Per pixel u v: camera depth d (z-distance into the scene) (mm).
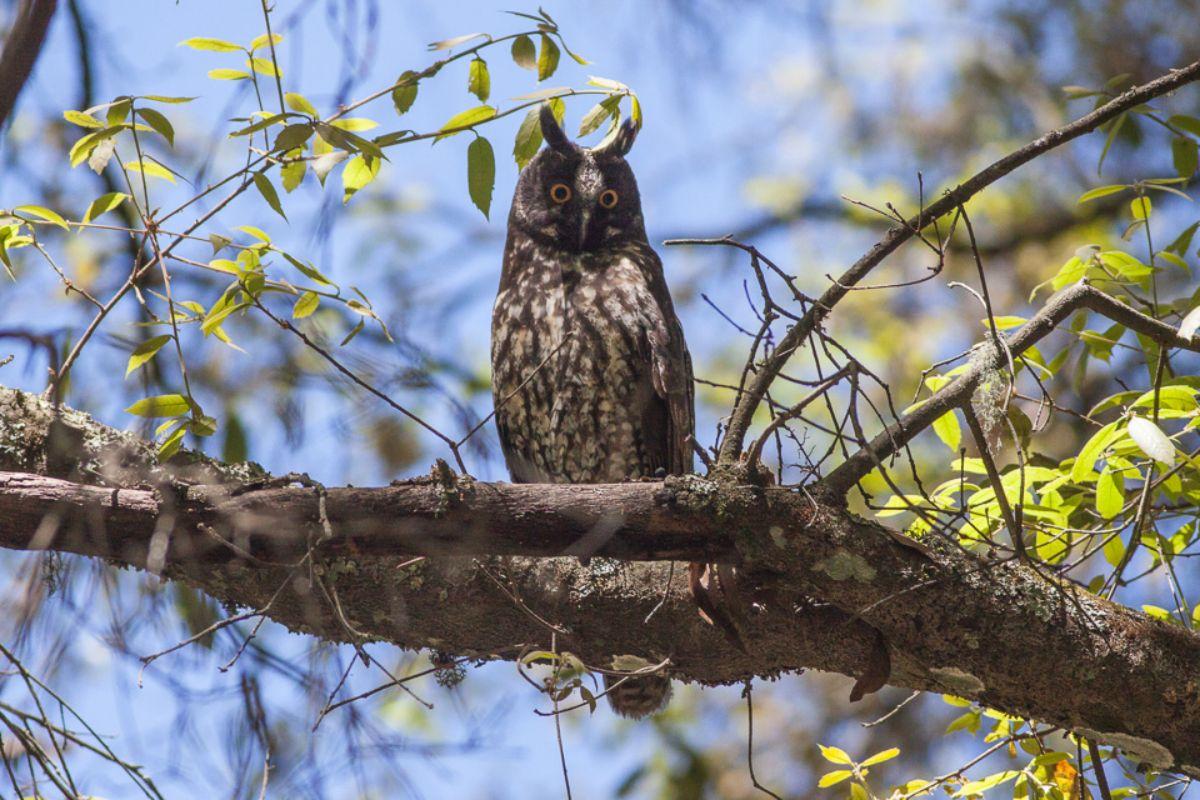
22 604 6668
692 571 6746
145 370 9945
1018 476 7266
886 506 7086
